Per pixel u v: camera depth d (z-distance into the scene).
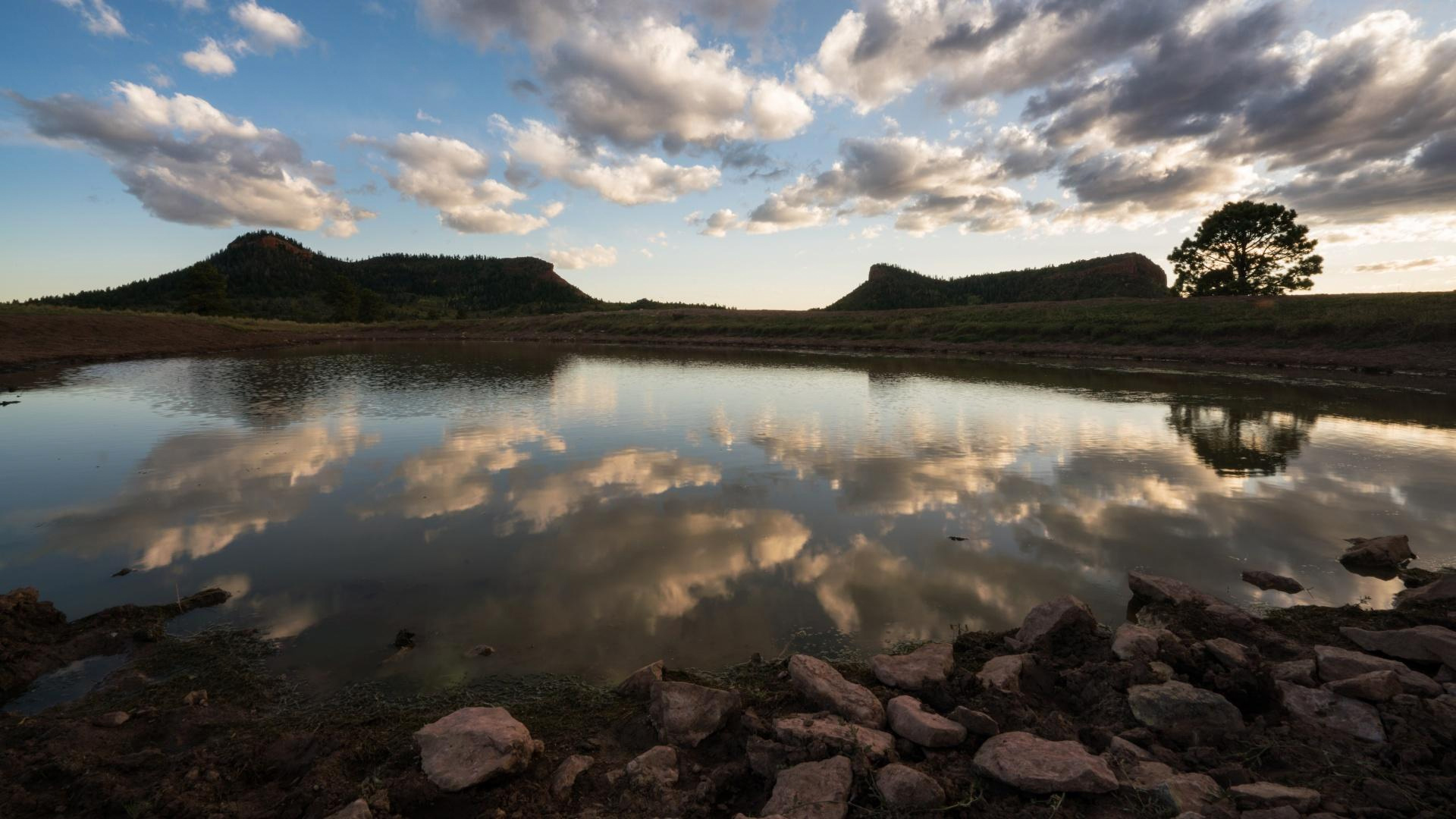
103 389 23.33
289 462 12.11
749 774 3.93
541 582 6.88
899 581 6.95
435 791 3.65
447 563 7.35
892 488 10.39
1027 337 45.50
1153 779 3.71
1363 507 9.47
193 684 4.96
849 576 7.06
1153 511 9.27
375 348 50.59
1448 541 8.13
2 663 5.03
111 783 3.73
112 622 5.85
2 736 4.26
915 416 17.56
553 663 5.32
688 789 3.78
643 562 7.41
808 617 6.15
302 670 5.18
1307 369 29.64
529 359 39.81
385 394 22.22
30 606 5.79
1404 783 3.70
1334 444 13.67
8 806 3.59
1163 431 15.20
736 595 6.61
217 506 9.42
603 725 4.52
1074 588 6.83
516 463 12.05
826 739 3.92
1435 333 28.95
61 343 38.44
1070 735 4.22
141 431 15.06
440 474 11.26
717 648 5.57
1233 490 10.32
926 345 48.50
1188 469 11.66
